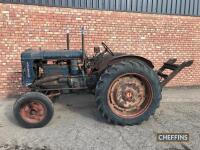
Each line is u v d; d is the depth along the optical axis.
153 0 7.00
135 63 4.34
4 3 5.78
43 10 6.07
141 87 4.46
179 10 7.29
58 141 3.69
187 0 7.32
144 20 6.93
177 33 7.33
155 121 4.57
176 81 7.60
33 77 4.52
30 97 4.09
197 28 7.51
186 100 6.12
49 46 6.26
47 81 4.54
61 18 6.24
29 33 6.05
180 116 4.87
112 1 6.64
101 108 4.27
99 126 4.30
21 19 5.94
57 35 6.28
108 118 4.29
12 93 6.16
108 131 4.08
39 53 4.52
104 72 4.30
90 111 5.11
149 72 4.36
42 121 4.16
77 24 6.39
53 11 6.15
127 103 4.40
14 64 6.06
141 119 4.35
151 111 4.41
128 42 6.90
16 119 4.19
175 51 7.42
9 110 5.11
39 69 4.75
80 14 6.37
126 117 4.31
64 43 6.37
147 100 4.45
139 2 6.88
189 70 7.66
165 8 7.16
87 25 6.48
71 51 4.72
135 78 4.42
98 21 6.54
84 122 4.49
